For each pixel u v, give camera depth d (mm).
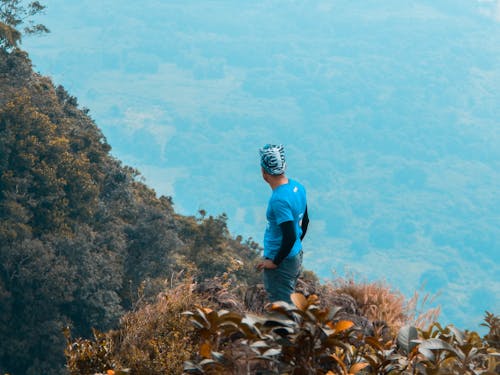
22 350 104750
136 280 121875
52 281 104125
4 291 104312
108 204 145000
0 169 121000
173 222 146125
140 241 128000
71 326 107188
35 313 105500
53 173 123938
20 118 126375
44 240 115125
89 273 109375
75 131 156875
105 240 124438
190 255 140750
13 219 113750
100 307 107688
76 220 127562
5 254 106125
